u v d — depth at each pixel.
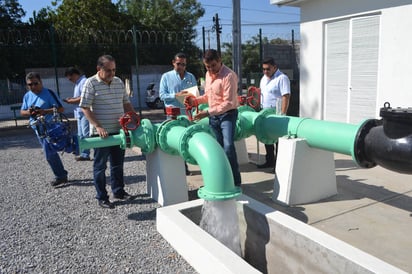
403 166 3.00
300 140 4.17
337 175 5.28
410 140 2.92
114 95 4.23
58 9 21.53
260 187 4.93
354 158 3.46
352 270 2.50
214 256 2.65
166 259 3.15
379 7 7.03
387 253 3.13
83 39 16.67
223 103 4.09
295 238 2.97
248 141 8.05
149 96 18.31
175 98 5.13
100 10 21.59
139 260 3.16
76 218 4.11
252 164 6.10
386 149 3.09
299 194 4.25
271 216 3.24
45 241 3.57
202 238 2.94
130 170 6.13
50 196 4.91
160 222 3.55
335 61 8.21
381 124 3.46
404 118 2.90
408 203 4.15
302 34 8.82
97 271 3.01
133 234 3.66
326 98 8.56
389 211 3.95
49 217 4.17
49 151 5.15
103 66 4.03
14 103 14.72
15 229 3.87
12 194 5.06
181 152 3.66
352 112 7.96
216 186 3.08
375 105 7.44
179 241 3.18
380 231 3.51
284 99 5.42
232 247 3.25
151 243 3.45
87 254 3.30
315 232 2.90
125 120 4.09
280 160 4.31
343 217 3.85
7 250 3.41
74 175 5.88
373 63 7.38
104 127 4.23
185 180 4.43
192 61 18.52
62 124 4.02
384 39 7.02
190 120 4.27
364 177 5.13
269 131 4.64
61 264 3.14
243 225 3.60
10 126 12.24
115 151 4.43
